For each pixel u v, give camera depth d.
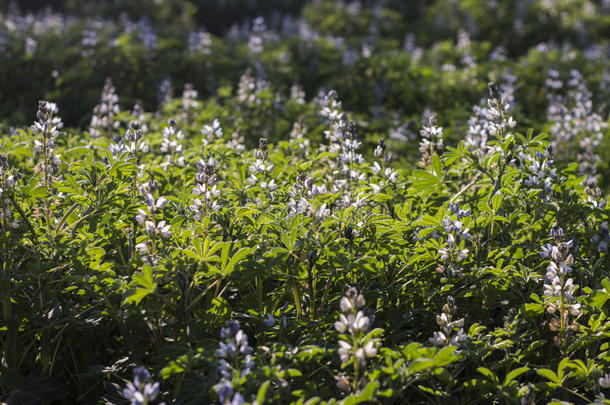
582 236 3.95
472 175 4.80
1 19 12.45
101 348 3.94
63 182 3.84
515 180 4.21
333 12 16.73
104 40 10.54
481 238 4.17
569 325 3.32
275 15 19.94
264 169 4.24
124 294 2.90
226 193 3.99
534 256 3.92
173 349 3.02
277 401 2.89
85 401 3.60
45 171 3.71
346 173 4.48
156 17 16.66
